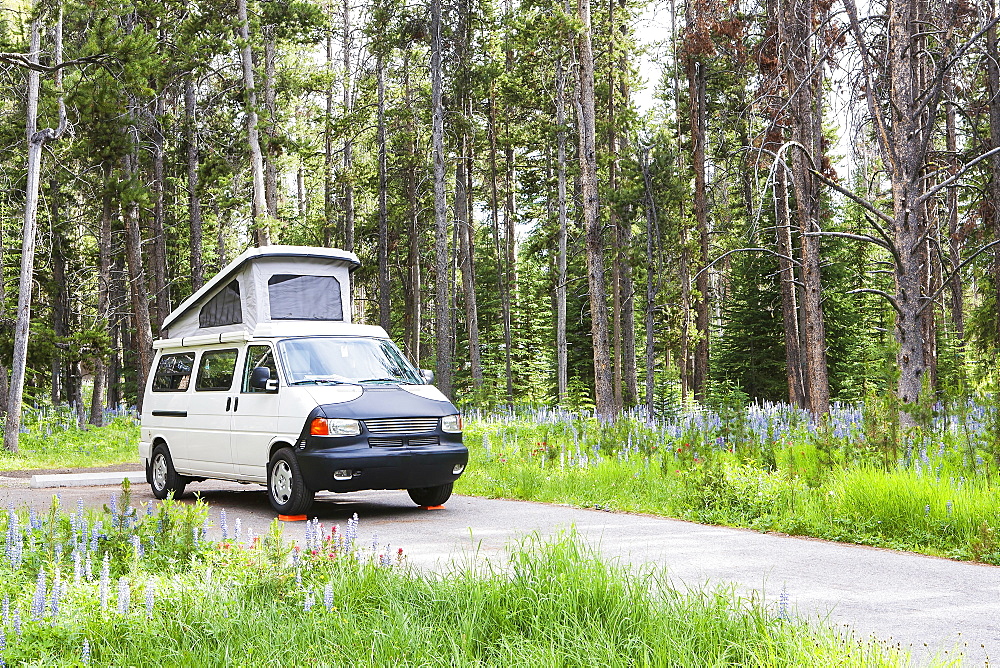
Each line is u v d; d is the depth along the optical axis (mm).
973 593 6691
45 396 37344
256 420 11391
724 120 33031
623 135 36438
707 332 33500
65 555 6875
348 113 41344
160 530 7219
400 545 8734
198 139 31172
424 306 54844
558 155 38469
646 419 21547
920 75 13703
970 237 21594
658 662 4492
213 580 6008
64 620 5137
